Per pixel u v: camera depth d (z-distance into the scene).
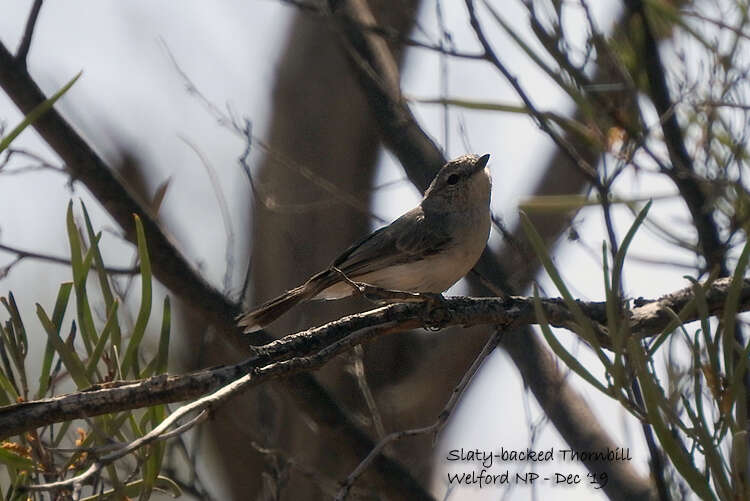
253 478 14.22
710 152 9.27
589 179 8.47
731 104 9.01
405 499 11.41
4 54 9.91
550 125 9.34
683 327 5.95
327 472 13.61
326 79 15.26
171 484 6.86
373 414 10.95
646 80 9.27
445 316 8.32
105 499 6.55
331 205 14.91
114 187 10.41
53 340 6.73
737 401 5.64
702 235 9.20
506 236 10.02
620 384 5.83
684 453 5.62
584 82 8.90
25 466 6.40
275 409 13.41
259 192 13.57
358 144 15.16
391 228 12.02
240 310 11.13
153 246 10.54
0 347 6.73
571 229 9.27
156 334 13.80
